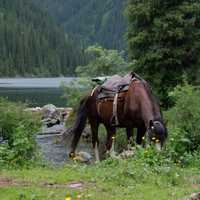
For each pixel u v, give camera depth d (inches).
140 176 385.7
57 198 320.5
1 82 5497.1
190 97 576.1
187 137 534.3
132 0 1204.5
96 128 601.6
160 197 327.9
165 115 655.8
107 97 564.7
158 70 1168.2
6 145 524.1
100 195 330.3
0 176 393.1
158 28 1157.7
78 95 1170.0
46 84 4872.0
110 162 454.6
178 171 412.8
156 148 469.7
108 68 1275.8
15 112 604.1
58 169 439.8
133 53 1209.4
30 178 382.9
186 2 1171.9
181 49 1152.8
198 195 320.5
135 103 536.7
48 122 1309.1
